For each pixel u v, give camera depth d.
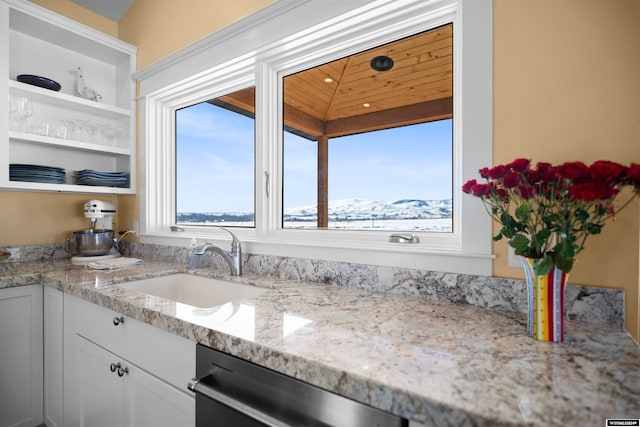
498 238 0.86
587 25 0.89
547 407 0.48
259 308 1.00
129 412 1.11
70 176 2.15
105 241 2.02
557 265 0.72
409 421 0.56
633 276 0.83
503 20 1.00
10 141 1.86
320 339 0.75
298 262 1.44
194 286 1.65
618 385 0.55
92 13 2.28
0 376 1.50
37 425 1.61
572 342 0.73
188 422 0.90
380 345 0.71
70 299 1.43
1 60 1.68
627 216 0.83
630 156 0.84
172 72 1.98
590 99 0.88
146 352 1.04
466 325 0.84
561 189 0.72
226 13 1.75
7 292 1.51
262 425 0.71
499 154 1.01
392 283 1.19
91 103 2.05
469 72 1.05
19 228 2.01
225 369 0.79
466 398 0.51
